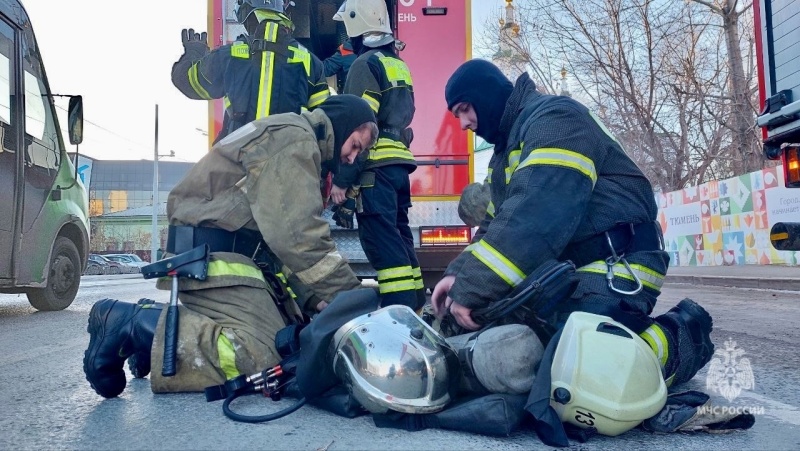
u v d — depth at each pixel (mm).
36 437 1951
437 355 1926
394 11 5641
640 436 1937
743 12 14266
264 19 3607
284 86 3490
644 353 1842
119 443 1876
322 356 2023
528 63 17250
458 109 2533
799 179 4352
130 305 2443
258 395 2430
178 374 2359
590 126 2156
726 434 1974
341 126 2760
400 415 1948
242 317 2406
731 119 15250
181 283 2416
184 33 3982
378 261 3707
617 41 15891
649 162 16859
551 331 2102
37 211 6039
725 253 13992
